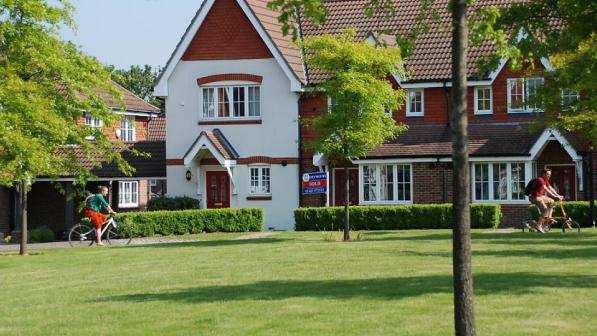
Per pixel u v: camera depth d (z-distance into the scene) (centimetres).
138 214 3675
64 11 2903
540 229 2991
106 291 1756
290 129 4116
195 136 4231
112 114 3044
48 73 2909
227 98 4197
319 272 1923
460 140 989
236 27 4175
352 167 4066
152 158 4384
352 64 2828
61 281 1973
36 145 2725
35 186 4544
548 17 1897
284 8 1048
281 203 4128
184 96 4244
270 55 4134
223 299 1572
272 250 2536
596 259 2041
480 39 1095
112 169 4303
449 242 2636
